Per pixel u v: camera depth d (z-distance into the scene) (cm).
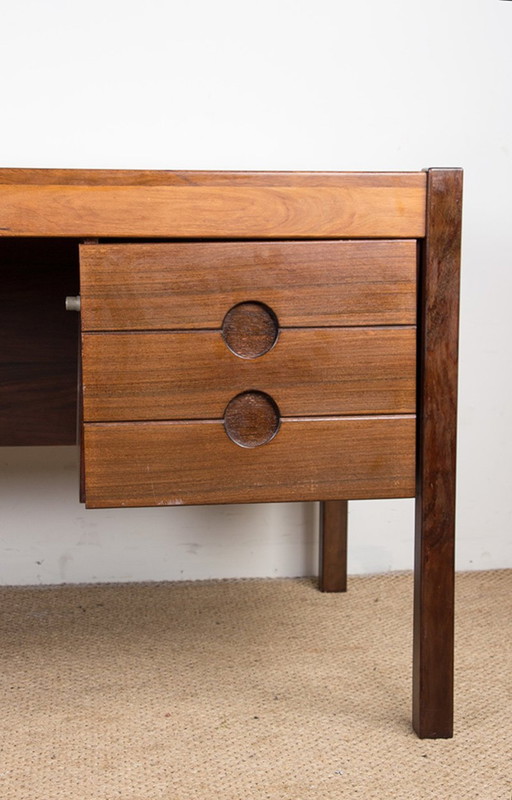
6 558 146
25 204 88
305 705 103
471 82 148
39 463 146
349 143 146
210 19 141
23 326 124
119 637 123
